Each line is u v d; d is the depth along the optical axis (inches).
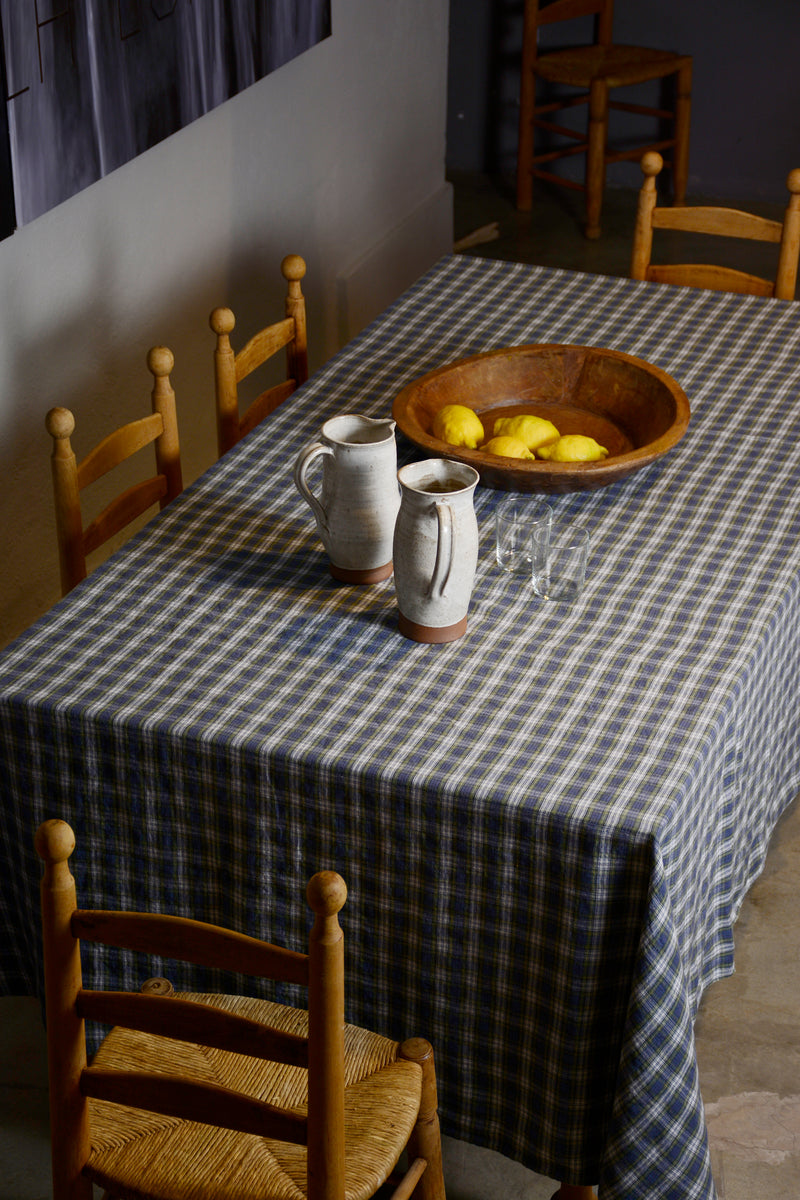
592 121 192.4
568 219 206.5
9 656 69.4
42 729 66.3
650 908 59.1
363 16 150.9
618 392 91.9
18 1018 88.0
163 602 74.1
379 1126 59.4
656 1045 60.5
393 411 85.4
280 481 85.7
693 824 63.9
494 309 107.7
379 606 74.2
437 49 172.9
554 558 74.9
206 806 66.0
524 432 84.6
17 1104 82.5
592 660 69.7
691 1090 61.6
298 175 143.9
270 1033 50.2
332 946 47.9
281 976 49.0
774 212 209.6
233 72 122.5
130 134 109.1
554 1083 65.4
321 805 63.7
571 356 93.3
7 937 74.6
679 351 101.0
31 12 94.9
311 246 150.0
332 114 148.5
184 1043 64.4
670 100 211.8
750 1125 81.7
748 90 206.2
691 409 93.1
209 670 68.7
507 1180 78.4
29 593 112.7
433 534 67.8
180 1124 60.2
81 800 67.9
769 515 81.7
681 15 204.4
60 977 52.3
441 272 113.6
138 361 122.0
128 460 123.4
